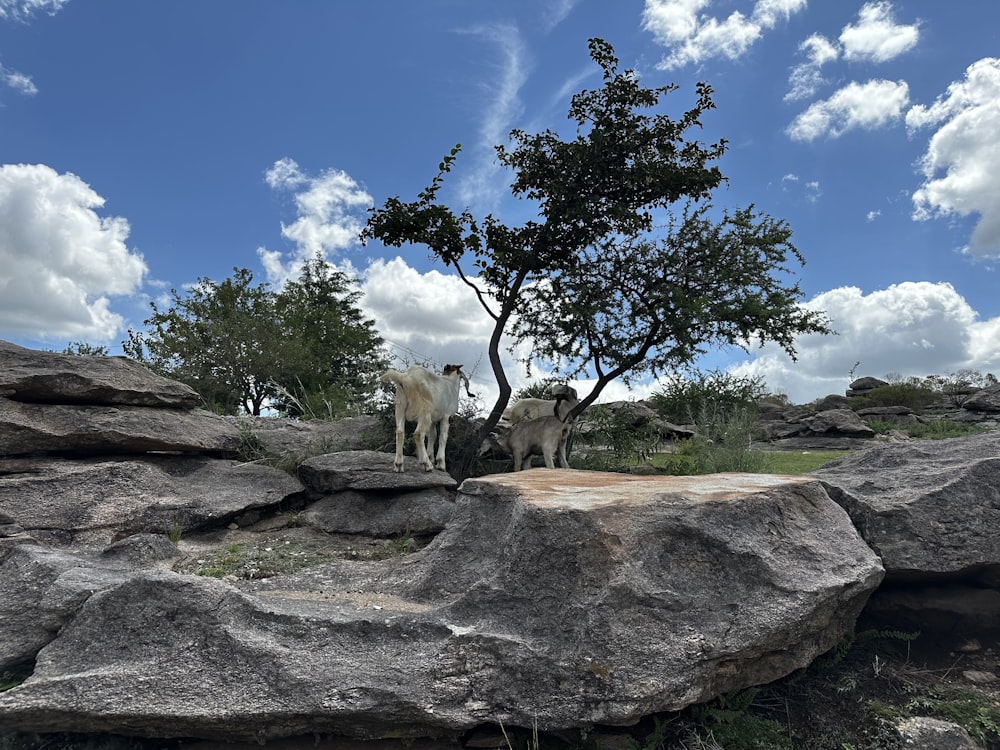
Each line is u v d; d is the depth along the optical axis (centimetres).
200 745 406
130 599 446
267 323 2972
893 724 427
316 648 421
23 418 837
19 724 393
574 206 1176
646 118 1205
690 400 2373
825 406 3553
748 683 432
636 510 471
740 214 1184
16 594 502
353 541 825
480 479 597
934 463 656
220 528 845
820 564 473
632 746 393
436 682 397
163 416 970
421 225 1175
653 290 1204
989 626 536
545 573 443
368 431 1216
